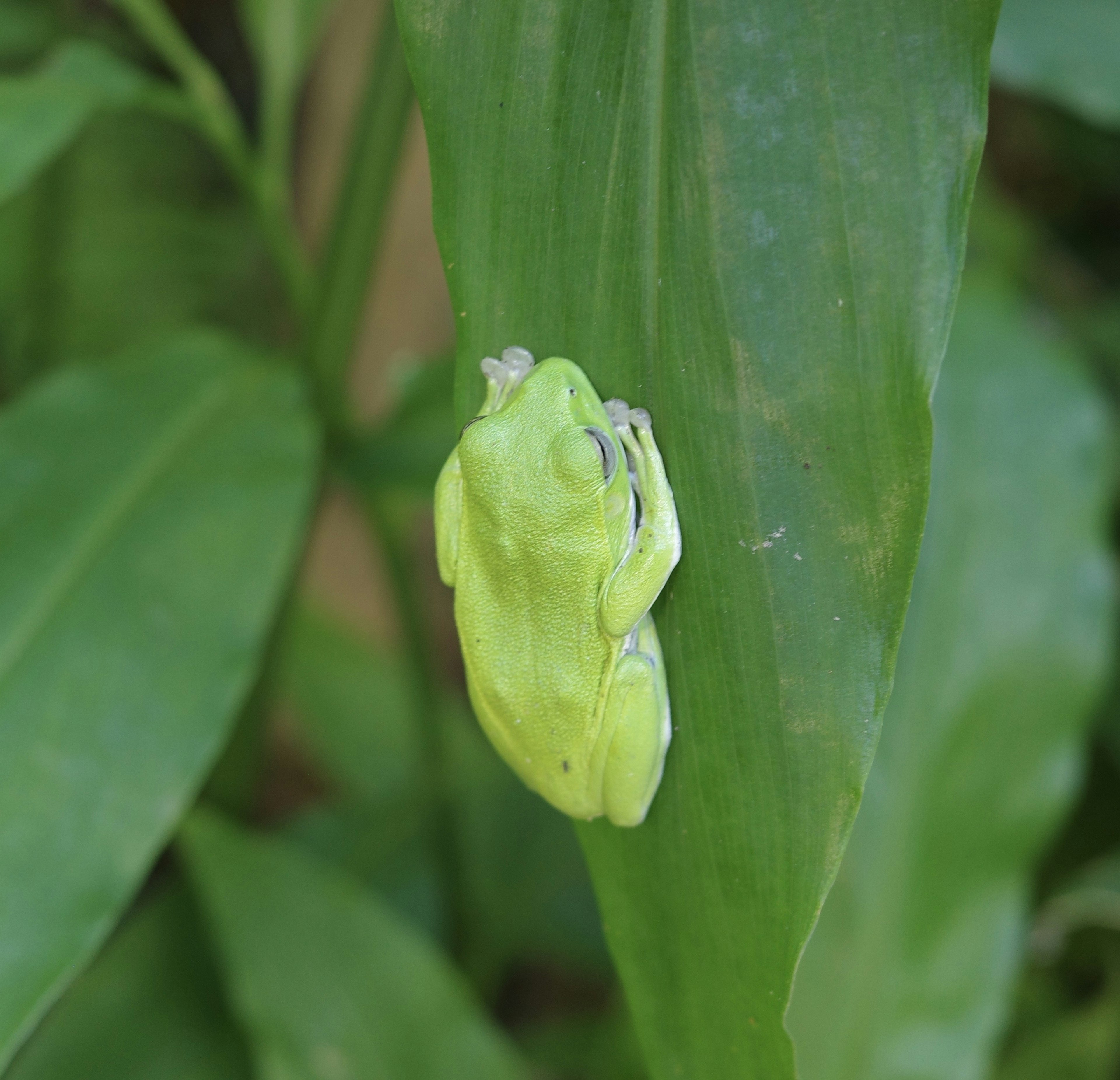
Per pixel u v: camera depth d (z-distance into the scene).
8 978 0.32
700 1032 0.31
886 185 0.29
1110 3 0.40
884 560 0.29
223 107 0.38
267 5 0.38
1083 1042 0.40
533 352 0.31
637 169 0.30
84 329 0.54
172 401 0.37
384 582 0.58
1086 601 0.38
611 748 0.31
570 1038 0.50
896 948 0.37
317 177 0.66
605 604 0.30
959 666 0.38
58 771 0.33
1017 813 0.38
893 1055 0.37
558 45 0.30
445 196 0.30
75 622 0.34
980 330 0.40
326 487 0.39
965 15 0.29
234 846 0.38
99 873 0.33
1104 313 0.57
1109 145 0.64
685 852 0.31
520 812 0.53
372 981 0.37
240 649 0.35
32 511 0.35
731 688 0.30
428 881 0.50
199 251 0.56
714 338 0.30
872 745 0.30
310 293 0.39
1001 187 0.71
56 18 0.50
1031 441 0.39
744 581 0.30
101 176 0.52
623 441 0.30
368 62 0.47
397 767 0.56
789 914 0.30
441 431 0.39
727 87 0.29
